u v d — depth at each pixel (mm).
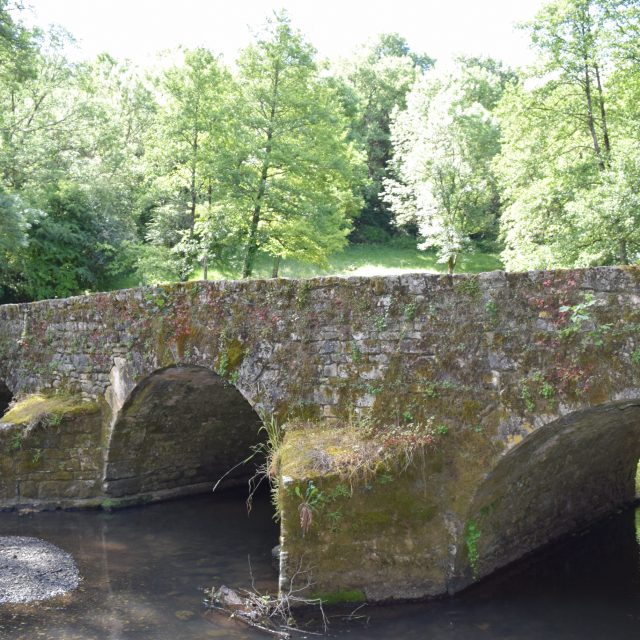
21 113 25250
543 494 8219
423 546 6691
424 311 6812
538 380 6016
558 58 17281
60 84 25828
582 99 18031
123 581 7820
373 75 43375
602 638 6102
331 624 6359
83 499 11266
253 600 6922
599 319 5703
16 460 11086
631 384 5484
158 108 21938
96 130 26828
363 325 7223
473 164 25328
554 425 6199
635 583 7516
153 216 26750
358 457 6645
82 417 11125
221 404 11633
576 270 5871
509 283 6273
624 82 17156
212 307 8742
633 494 11086
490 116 26641
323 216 20203
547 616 6559
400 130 26547
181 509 11406
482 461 6359
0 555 8625
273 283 8047
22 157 23906
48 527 10203
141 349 9930
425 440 6602
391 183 26453
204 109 20281
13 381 12977
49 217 25578
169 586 7656
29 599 7191
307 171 20094
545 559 8375
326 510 6566
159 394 10562
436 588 6734
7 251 23812
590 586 7398
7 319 13234
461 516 6555
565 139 18828
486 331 6387
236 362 8328
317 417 7484
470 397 6457
